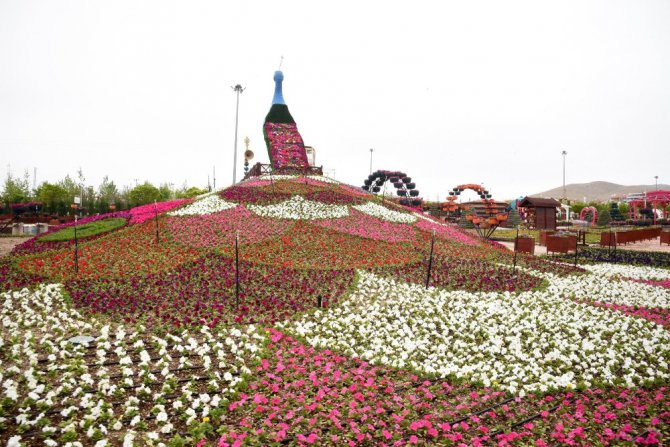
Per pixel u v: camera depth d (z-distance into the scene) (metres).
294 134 41.44
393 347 10.19
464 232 29.11
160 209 26.98
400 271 17.61
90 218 28.20
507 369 9.23
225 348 9.73
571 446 6.58
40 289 13.89
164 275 15.61
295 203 27.02
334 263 18.20
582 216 68.19
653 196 67.50
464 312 12.68
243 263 17.45
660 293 16.78
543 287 16.61
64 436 6.07
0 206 53.31
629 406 7.86
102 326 10.70
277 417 6.92
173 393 7.62
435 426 7.02
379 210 28.30
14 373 7.95
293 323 11.38
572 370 9.46
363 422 6.92
